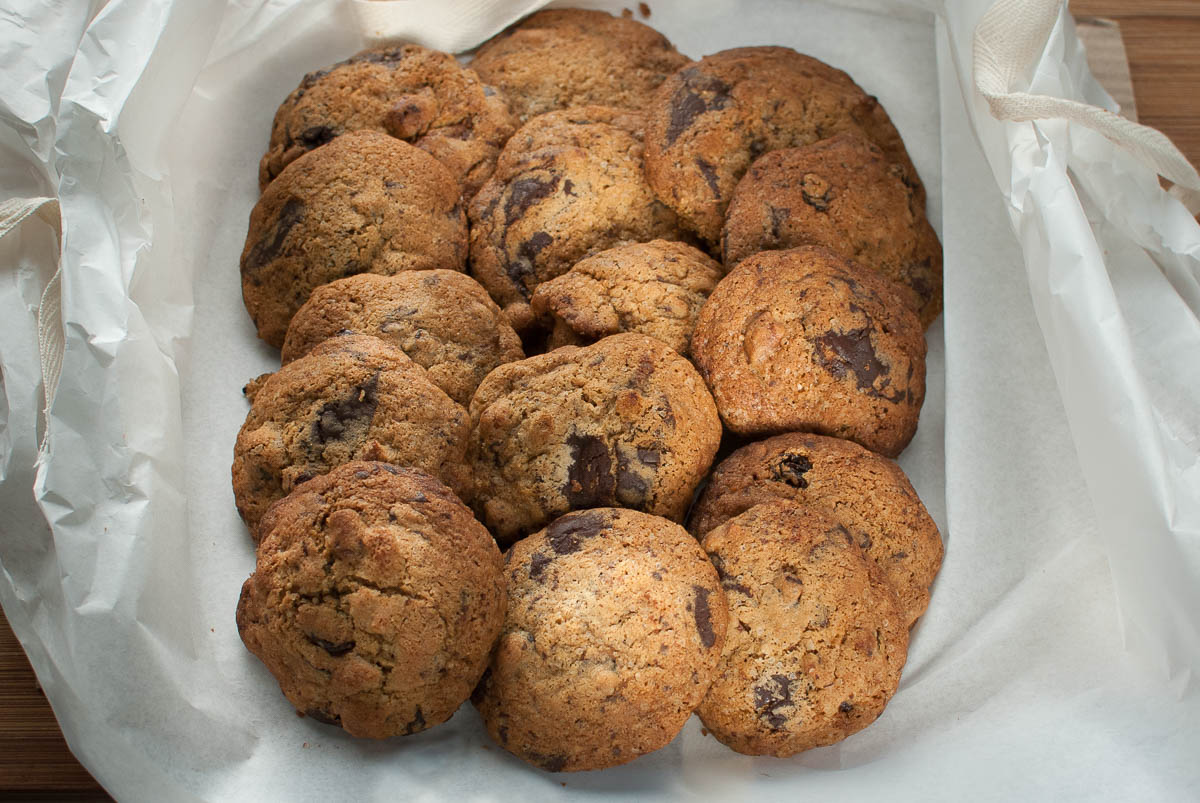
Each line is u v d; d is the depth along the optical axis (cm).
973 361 56
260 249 56
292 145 59
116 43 54
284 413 51
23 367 53
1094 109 52
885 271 57
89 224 52
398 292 54
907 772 49
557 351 53
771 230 56
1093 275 51
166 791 48
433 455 51
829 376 53
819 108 59
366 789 48
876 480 52
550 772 49
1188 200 56
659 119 58
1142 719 49
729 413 53
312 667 47
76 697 48
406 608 47
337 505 48
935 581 54
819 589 49
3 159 57
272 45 60
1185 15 69
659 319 54
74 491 49
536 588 49
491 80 62
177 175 58
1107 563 53
